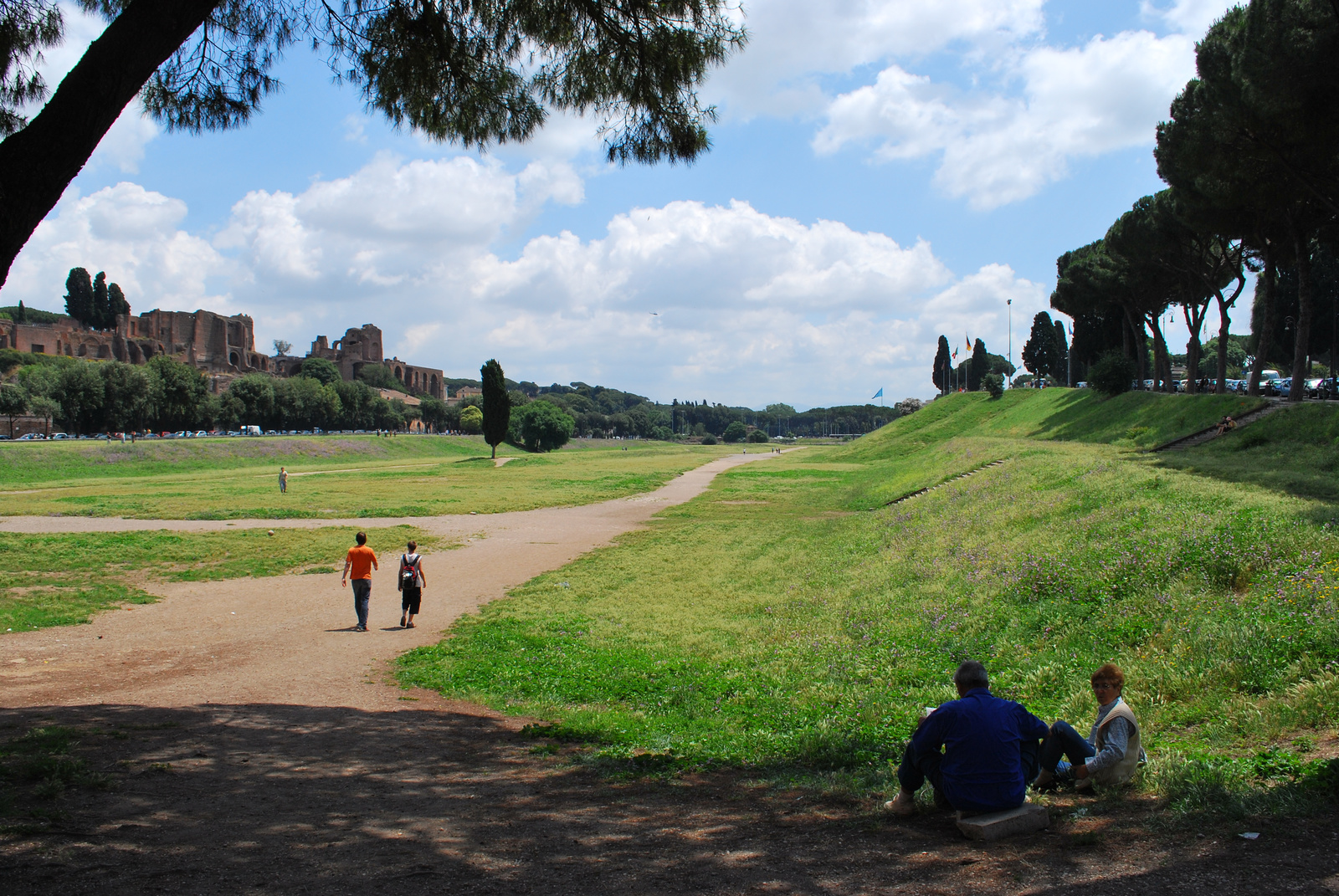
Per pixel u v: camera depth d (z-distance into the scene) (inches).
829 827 208.1
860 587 687.7
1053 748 229.5
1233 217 1440.7
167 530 1217.4
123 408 4089.6
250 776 261.1
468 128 382.0
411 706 402.0
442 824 214.4
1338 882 147.3
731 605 685.9
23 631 604.7
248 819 214.1
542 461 3619.6
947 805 218.1
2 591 741.3
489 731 348.2
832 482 2299.5
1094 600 479.2
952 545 769.6
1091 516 669.3
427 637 593.0
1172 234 1787.6
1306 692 279.3
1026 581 541.6
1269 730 262.7
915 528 953.5
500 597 759.7
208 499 1720.0
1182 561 478.0
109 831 198.1
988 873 168.1
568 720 364.5
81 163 245.0
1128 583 479.2
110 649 546.9
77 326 6727.4
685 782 265.1
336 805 231.5
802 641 526.0
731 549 1053.8
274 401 5260.8
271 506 1583.4
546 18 351.3
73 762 255.1
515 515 1529.3
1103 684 239.5
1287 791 193.3
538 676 468.4
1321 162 1061.8
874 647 494.6
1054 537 644.7
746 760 296.5
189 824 207.6
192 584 831.1
